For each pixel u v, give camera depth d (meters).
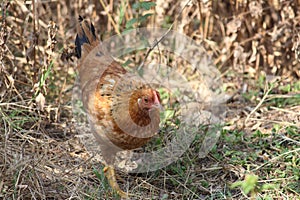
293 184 5.15
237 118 6.63
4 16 5.92
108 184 5.30
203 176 5.45
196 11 7.43
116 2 7.90
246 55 7.25
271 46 7.25
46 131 6.21
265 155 5.70
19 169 4.95
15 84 6.65
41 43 7.21
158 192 5.29
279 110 6.55
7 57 6.49
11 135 5.51
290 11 7.01
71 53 6.14
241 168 5.51
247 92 7.20
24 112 6.30
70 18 7.72
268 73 7.42
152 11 7.57
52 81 6.96
